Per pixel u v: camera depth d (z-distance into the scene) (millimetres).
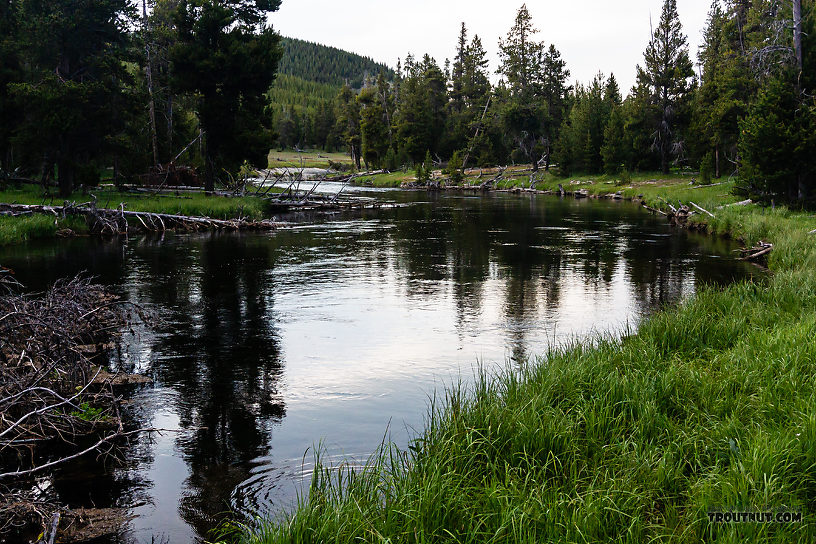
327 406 8938
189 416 8617
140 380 10117
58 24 37844
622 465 6113
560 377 8367
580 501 5262
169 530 5785
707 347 10234
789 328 10086
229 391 9602
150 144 53438
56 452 7547
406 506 5273
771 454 5699
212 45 45125
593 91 81062
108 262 22016
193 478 6809
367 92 107562
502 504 5355
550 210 45250
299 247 26328
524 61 90125
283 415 8617
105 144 41531
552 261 22266
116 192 45188
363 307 15375
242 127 45219
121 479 6805
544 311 14820
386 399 9188
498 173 85875
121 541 5598
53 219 29906
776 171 29922
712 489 5406
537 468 6273
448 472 5855
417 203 53062
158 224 33750
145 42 50312
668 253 23828
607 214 41562
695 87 68000
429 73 103438
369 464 6926
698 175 61094
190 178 50656
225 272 20312
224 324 13727
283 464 7105
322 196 54031
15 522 5961
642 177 67250
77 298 11516
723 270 19938
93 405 8961
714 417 7148
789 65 32344
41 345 8695
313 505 5410
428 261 22516
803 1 40969
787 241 20641
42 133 36750
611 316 14203
